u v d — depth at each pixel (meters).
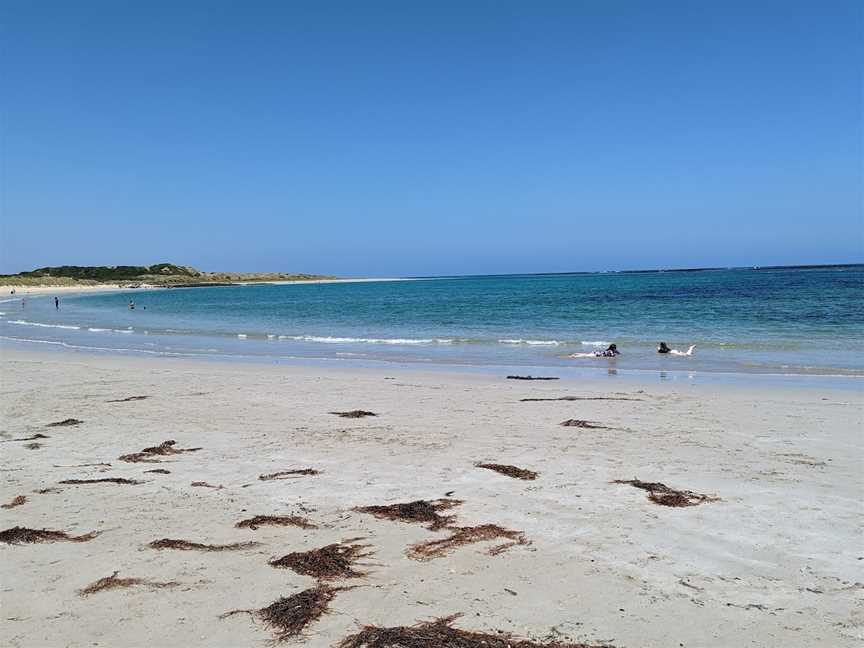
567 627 4.26
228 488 7.44
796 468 8.08
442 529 6.06
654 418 11.38
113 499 7.06
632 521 6.24
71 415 12.05
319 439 9.95
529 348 24.53
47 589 4.87
